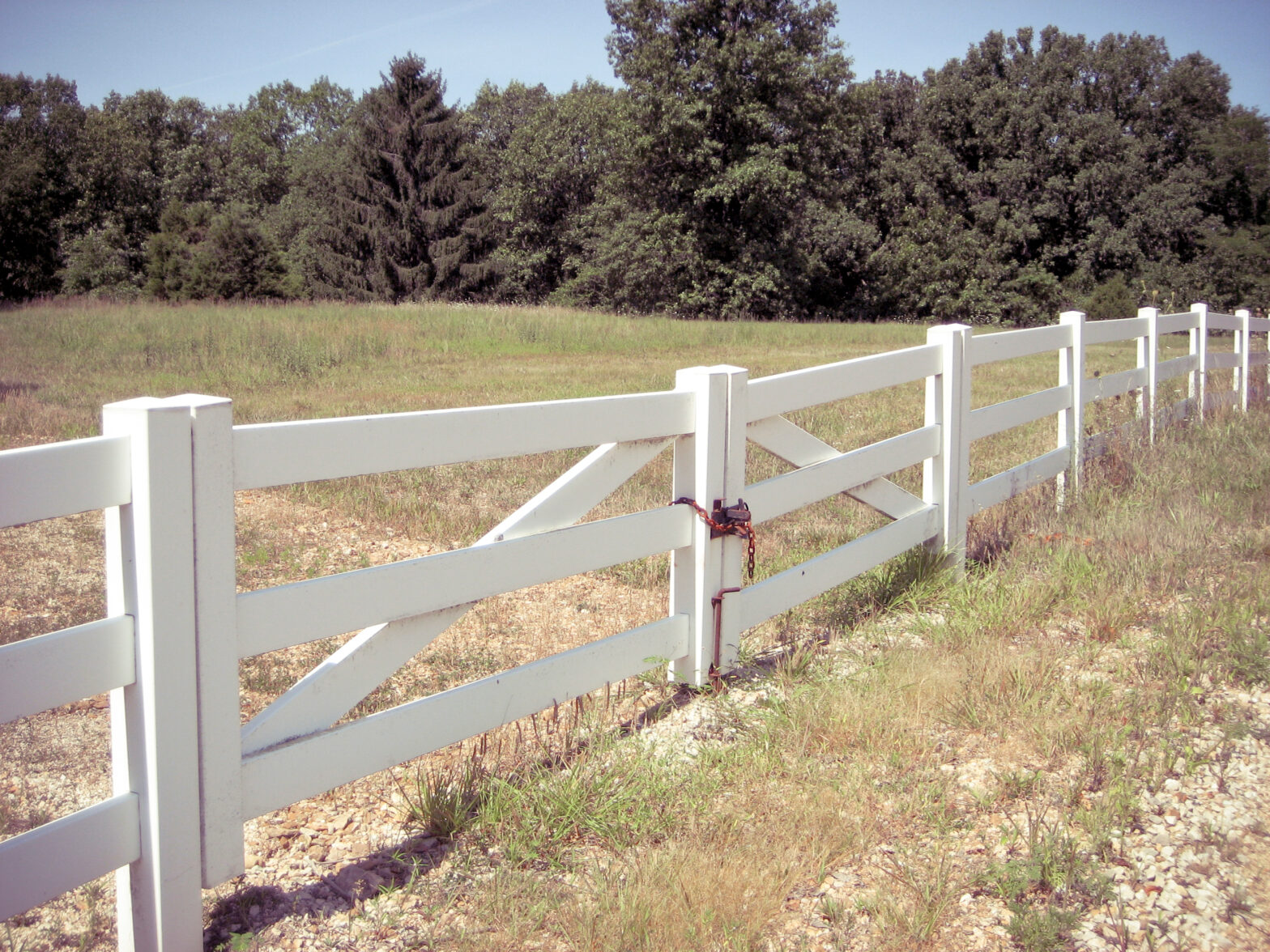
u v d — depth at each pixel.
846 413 10.13
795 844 2.57
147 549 1.94
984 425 5.18
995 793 2.81
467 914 2.33
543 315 23.92
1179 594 4.39
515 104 68.06
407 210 53.19
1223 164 50.28
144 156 66.38
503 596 4.88
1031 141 51.44
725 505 3.55
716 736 3.27
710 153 40.12
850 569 4.26
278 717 2.31
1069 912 2.20
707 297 42.19
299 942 2.21
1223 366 8.97
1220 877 2.37
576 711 3.26
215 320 20.88
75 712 3.47
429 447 2.54
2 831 2.58
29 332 18.38
